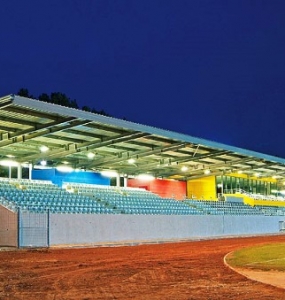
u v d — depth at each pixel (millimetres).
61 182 39219
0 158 35344
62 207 31609
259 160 47500
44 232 27297
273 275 14047
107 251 24266
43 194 32781
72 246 27422
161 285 12320
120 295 10859
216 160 45875
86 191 38062
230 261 18406
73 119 25594
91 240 30844
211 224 43562
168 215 38219
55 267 16719
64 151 33750
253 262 18016
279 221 56312
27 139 28578
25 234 26125
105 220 32156
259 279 13133
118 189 42906
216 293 10969
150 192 46438
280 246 27625
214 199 54344
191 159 41969
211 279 13375
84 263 18031
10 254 21938
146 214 36094
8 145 29672
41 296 10844
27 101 22016
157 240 34531
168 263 17984
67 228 29156
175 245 29828
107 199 38062
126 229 33844
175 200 46500
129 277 13992
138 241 32906
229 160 46469
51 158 35281
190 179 54625
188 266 16891
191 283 12617
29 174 37531
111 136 31266
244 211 53938
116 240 32781
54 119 25703
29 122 26266
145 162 43812
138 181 49062
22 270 15867
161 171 49000
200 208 47562
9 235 26094
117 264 17672
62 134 30172
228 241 34594
